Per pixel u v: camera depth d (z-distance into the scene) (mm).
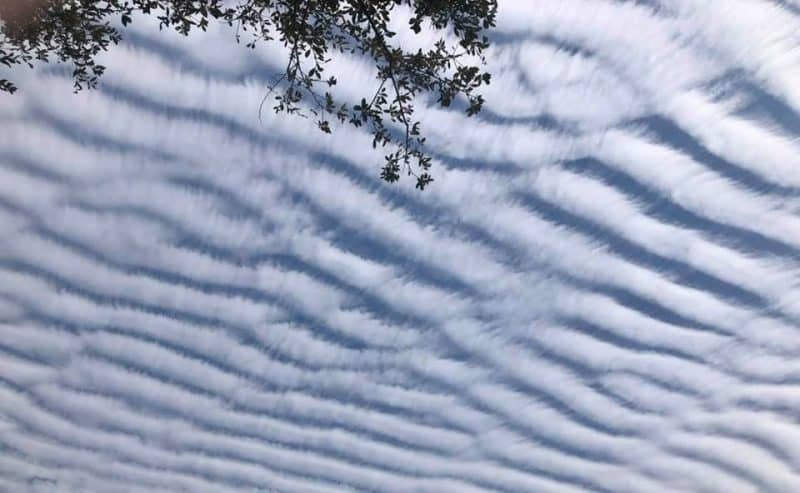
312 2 8469
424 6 8523
